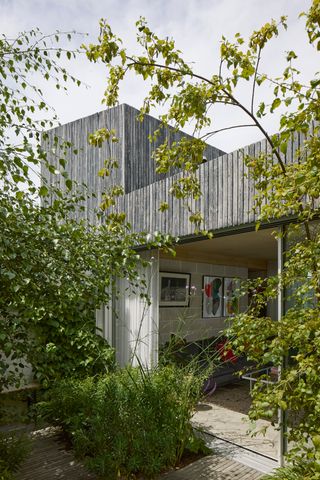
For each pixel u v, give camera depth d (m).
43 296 2.54
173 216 4.42
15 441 3.20
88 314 5.20
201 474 3.17
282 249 3.25
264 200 3.31
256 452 3.60
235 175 3.64
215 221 3.85
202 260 6.99
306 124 1.73
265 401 1.75
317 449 1.58
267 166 2.43
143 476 3.11
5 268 2.18
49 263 2.52
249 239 5.29
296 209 2.09
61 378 4.64
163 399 3.50
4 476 2.63
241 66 1.95
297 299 2.13
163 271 6.63
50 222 2.78
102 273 3.18
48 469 3.27
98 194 6.22
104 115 6.07
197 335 7.21
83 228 3.22
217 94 2.09
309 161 1.75
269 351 1.91
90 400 3.67
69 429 3.83
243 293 2.37
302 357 1.78
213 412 4.82
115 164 2.74
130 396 3.41
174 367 4.05
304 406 1.79
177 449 3.43
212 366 4.04
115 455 3.09
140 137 6.32
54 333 4.79
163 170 2.46
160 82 2.18
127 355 5.35
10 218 2.24
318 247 1.93
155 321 5.01
